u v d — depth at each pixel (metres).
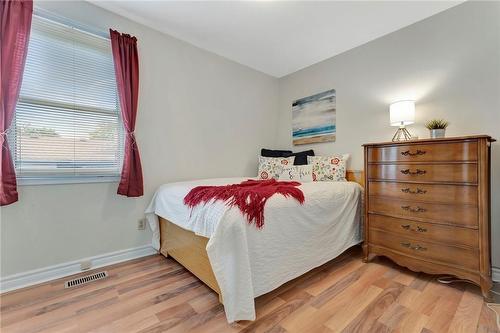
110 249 2.03
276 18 2.16
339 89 2.83
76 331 1.20
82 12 1.90
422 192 1.73
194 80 2.61
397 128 2.36
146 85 2.25
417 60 2.21
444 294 1.53
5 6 1.52
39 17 1.73
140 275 1.80
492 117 1.82
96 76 2.00
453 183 1.59
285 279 1.52
